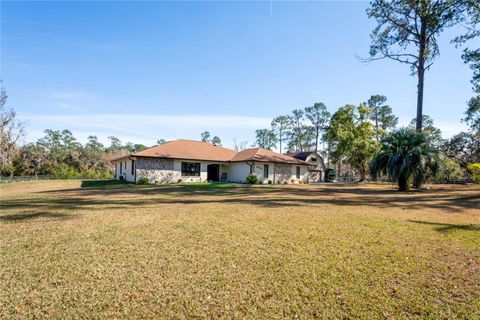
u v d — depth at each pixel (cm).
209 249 441
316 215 763
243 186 2052
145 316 243
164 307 259
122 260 389
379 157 1772
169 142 2683
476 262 387
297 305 264
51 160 4131
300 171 2919
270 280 321
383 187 2169
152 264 373
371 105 4325
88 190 1650
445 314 247
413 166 1630
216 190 1661
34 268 357
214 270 352
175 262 381
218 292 290
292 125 5334
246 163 2534
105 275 335
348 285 309
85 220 680
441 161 1652
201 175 2523
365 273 344
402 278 329
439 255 417
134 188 1767
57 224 631
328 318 241
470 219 720
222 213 787
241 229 584
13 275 334
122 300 272
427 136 1691
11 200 1130
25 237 514
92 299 274
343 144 3092
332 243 480
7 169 3684
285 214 776
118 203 1013
